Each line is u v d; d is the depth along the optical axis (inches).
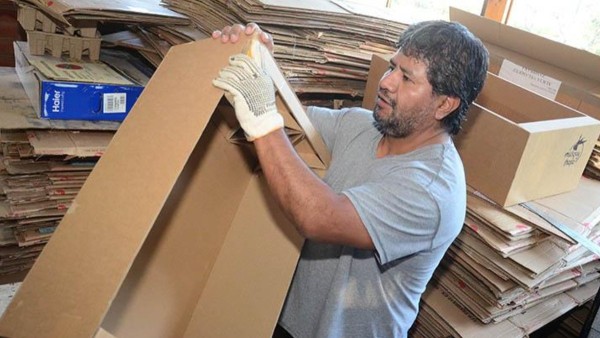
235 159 59.9
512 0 110.6
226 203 60.2
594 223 68.1
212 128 56.8
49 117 69.4
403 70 48.2
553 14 110.1
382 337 54.4
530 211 66.2
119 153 43.5
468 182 68.7
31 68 73.3
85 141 69.5
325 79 78.1
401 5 123.3
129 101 73.0
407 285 52.9
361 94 82.0
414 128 49.9
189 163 56.6
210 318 55.8
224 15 73.7
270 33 70.8
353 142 55.5
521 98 78.5
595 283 87.7
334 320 51.8
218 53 46.0
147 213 39.5
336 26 76.3
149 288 54.7
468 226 64.8
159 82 46.9
